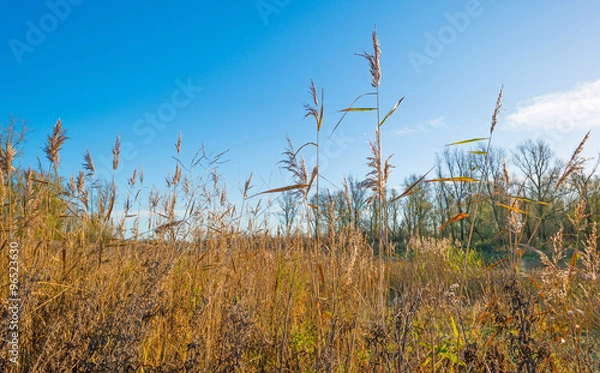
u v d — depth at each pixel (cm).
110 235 382
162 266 295
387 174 291
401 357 223
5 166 297
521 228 295
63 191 364
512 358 247
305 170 331
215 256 434
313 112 314
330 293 340
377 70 292
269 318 359
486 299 307
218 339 274
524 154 2772
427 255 818
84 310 250
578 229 259
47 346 215
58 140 351
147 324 246
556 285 254
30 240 321
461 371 244
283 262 459
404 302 262
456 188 3200
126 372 204
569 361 250
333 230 355
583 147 258
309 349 309
